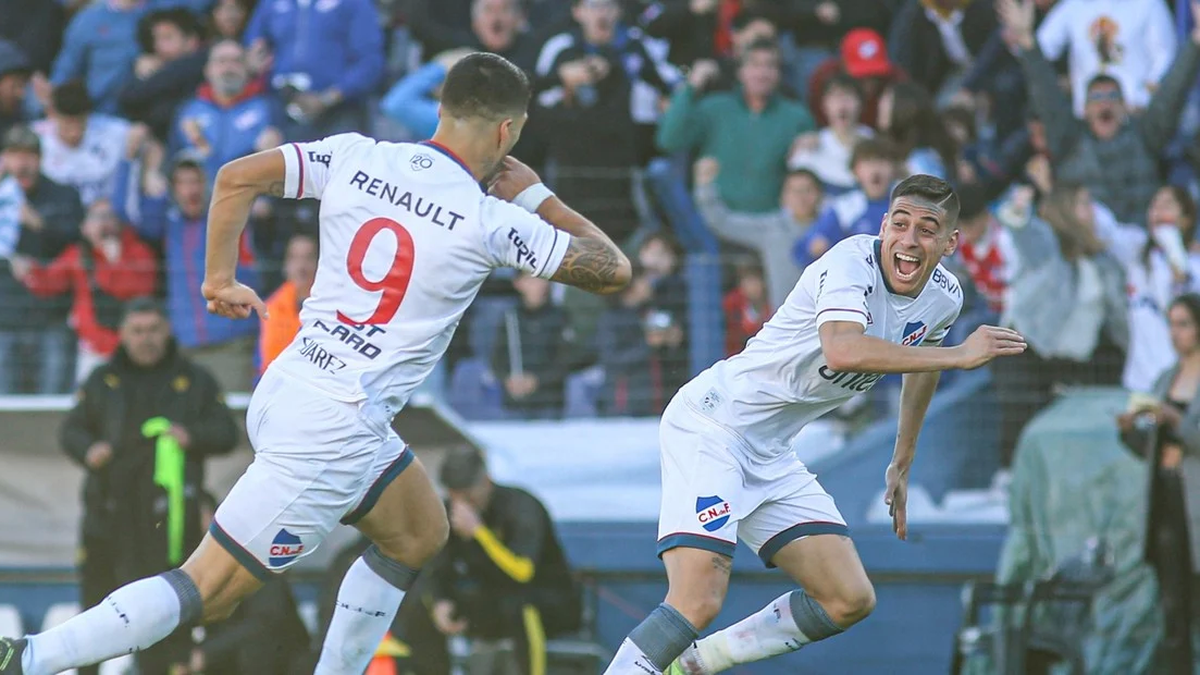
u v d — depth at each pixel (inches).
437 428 1096.2
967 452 1119.0
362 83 1274.6
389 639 960.9
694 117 1221.1
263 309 613.6
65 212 1203.2
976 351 553.3
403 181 595.2
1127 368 1139.9
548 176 1227.9
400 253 590.2
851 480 1111.6
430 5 1326.3
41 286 1153.4
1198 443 1014.4
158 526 979.9
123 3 1360.7
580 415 1141.1
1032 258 1132.5
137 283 1167.0
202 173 1172.5
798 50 1378.0
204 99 1256.8
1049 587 1023.0
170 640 948.0
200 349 1156.5
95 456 989.8
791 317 631.2
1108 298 1141.1
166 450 981.8
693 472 642.2
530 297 1159.6
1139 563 1052.5
